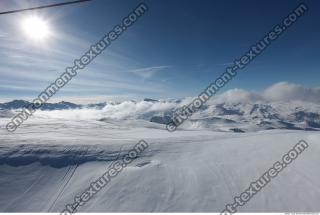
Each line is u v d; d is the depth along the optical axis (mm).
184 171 17422
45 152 19781
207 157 20422
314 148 20328
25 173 16797
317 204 12578
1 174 16359
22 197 14328
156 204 13289
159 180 15844
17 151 19562
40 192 14828
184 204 13242
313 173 15883
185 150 22422
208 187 14977
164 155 20828
